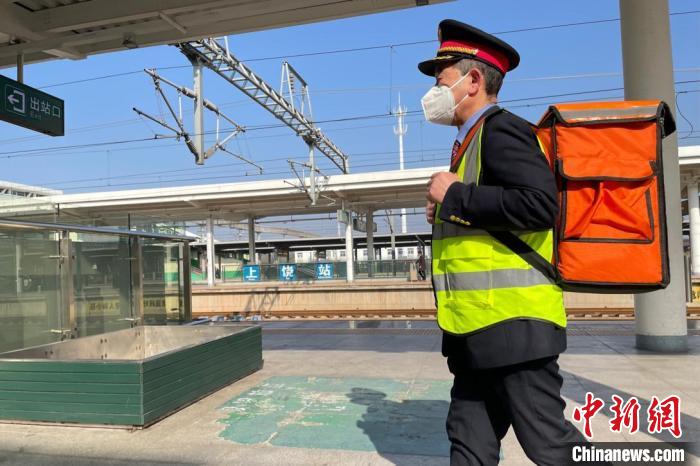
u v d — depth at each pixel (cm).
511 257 189
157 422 440
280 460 355
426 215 215
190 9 753
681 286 732
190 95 1426
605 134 191
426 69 226
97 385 430
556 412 190
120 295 782
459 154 208
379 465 343
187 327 678
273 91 1814
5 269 591
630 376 576
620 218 186
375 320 1483
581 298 1852
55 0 766
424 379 580
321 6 785
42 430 426
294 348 827
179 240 938
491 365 188
